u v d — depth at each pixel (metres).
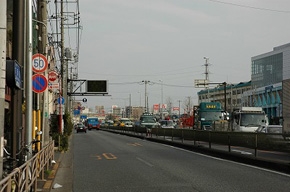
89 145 31.11
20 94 11.21
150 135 41.31
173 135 31.95
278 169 14.75
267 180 12.26
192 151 24.19
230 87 117.94
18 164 10.44
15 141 10.38
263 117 34.06
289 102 22.69
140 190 10.83
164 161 18.23
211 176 13.25
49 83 20.38
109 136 50.19
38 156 10.74
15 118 10.44
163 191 10.62
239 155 18.12
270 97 99.25
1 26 7.19
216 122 39.47
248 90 117.31
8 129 15.86
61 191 11.10
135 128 50.94
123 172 14.67
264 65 111.38
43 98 16.30
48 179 12.52
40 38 16.39
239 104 121.56
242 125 33.59
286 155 18.78
